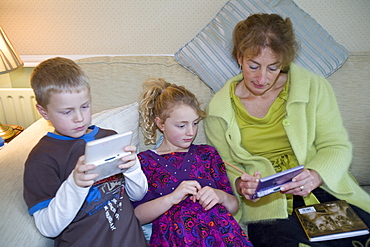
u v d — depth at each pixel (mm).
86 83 953
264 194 1078
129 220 1032
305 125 1271
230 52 1463
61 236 962
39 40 1775
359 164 1433
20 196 993
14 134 1643
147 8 1693
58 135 991
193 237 1048
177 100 1209
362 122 1426
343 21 1729
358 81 1447
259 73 1189
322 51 1449
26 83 1897
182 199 1142
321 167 1201
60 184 942
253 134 1338
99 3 1683
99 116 1257
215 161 1289
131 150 876
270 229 1159
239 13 1469
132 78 1452
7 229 900
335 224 1074
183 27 1739
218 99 1360
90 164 812
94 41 1776
